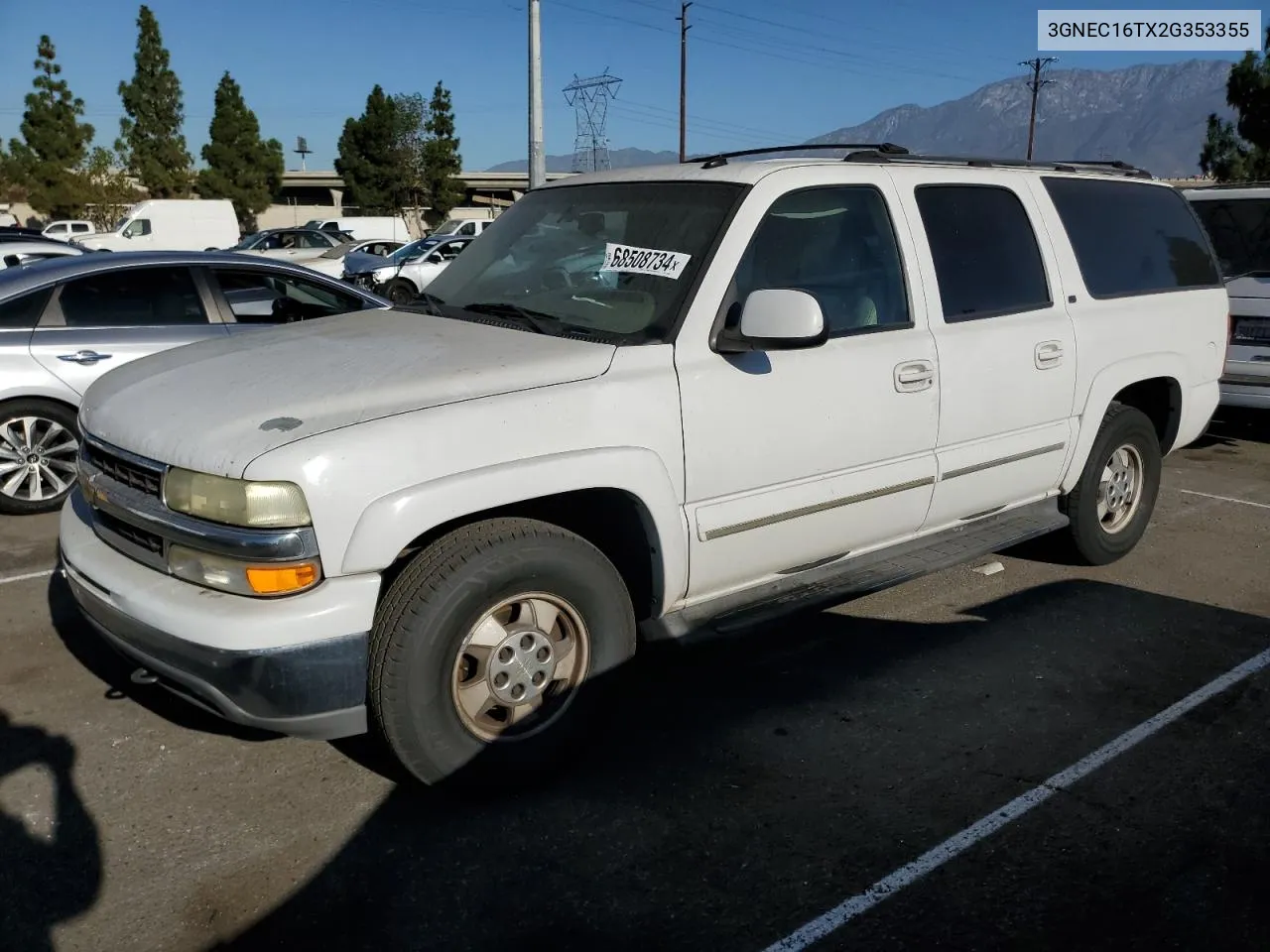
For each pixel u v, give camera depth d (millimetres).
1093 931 2756
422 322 3854
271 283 6875
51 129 46062
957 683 4191
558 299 3795
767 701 4023
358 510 2805
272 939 2674
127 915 2756
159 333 6387
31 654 4340
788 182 3758
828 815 3262
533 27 17641
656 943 2686
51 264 6359
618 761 3561
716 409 3445
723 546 3553
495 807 3268
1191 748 3703
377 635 2936
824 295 3809
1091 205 5043
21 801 3281
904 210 4117
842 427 3793
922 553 4324
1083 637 4664
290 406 2980
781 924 2764
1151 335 5145
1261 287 7742
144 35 52125
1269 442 8797
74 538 3371
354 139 53281
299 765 3516
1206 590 5262
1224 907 2857
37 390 6070
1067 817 3271
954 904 2854
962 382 4191
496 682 3150
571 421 3145
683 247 3611
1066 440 4777
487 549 3004
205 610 2803
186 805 3271
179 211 32719
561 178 4562
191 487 2859
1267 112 23594
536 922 2754
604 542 3621
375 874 2939
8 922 2721
